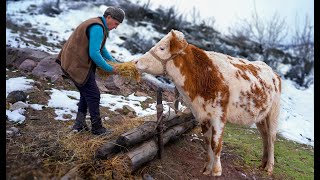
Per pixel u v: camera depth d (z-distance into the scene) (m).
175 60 3.79
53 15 11.32
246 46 11.51
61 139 3.97
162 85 7.52
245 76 4.07
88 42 3.86
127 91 6.91
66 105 5.48
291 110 8.15
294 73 10.16
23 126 4.46
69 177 3.30
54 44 8.98
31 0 12.47
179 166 4.26
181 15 12.18
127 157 3.66
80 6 12.27
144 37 10.62
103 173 3.51
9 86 5.79
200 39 11.26
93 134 4.22
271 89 4.37
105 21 3.96
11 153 3.58
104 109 5.62
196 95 3.90
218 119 3.87
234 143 5.46
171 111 4.88
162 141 4.20
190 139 5.09
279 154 5.50
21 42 8.30
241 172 4.49
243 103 4.03
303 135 6.86
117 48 9.73
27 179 3.17
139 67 3.80
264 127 4.65
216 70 3.92
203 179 4.07
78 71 3.92
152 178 3.78
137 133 3.88
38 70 6.76
